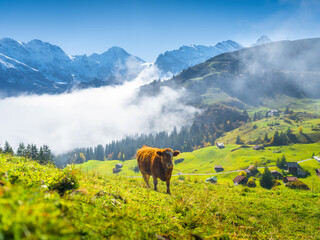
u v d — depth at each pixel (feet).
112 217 13.28
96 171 41.50
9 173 14.35
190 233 14.33
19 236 5.58
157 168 39.55
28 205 6.95
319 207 35.78
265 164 514.27
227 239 16.33
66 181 16.20
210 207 25.72
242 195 43.37
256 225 25.71
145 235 12.23
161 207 20.30
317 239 25.23
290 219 30.66
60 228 6.86
